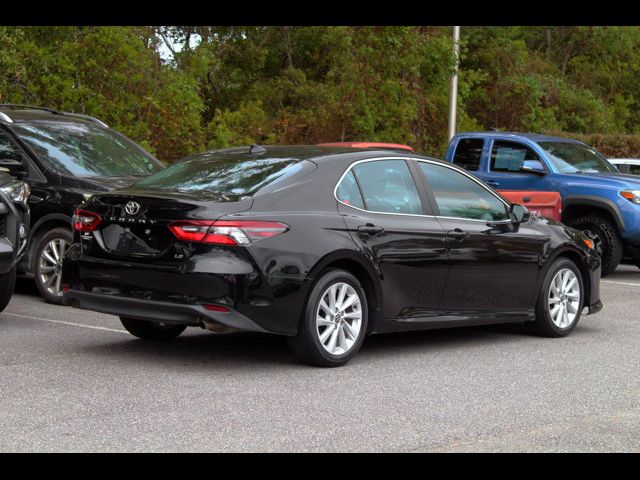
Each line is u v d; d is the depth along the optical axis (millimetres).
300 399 6566
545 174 15164
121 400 6410
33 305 10453
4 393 6527
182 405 6320
